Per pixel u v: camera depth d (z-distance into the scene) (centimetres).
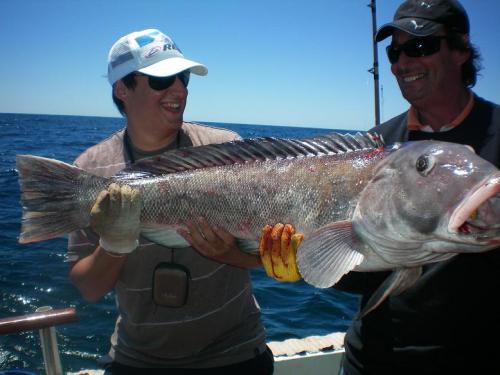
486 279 102
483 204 88
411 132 117
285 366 163
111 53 126
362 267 106
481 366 103
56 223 121
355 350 116
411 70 110
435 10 107
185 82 128
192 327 119
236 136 134
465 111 109
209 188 119
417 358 106
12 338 236
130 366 122
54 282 314
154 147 130
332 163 112
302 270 102
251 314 126
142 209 120
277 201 115
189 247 120
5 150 1293
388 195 101
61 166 122
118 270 118
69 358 224
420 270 103
